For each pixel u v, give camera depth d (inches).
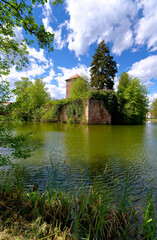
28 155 107.3
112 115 931.3
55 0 114.5
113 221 68.4
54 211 72.2
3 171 142.2
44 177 132.7
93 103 861.2
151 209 71.5
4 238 52.9
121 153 226.2
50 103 1059.3
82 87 1160.8
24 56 136.1
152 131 538.0
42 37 115.2
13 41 131.6
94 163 178.4
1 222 61.7
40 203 78.2
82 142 314.5
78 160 189.8
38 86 1185.4
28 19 107.2
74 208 79.4
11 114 102.6
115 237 64.1
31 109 1079.0
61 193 88.4
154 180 130.8
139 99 1039.0
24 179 128.0
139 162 183.6
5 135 99.7
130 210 83.1
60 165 169.3
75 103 912.3
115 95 932.6
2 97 99.1
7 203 75.2
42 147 263.9
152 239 59.5
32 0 104.1
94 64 1402.6
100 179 132.0
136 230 68.2
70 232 63.7
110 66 1314.0
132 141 330.3
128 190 111.2
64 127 674.2
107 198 94.0
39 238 55.2
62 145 282.5
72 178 132.7
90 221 68.1
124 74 1205.7
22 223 62.7
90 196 84.5
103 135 422.6
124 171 153.4
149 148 259.9
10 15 119.2
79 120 898.7
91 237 62.2
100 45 1369.3
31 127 649.6
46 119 1028.5
